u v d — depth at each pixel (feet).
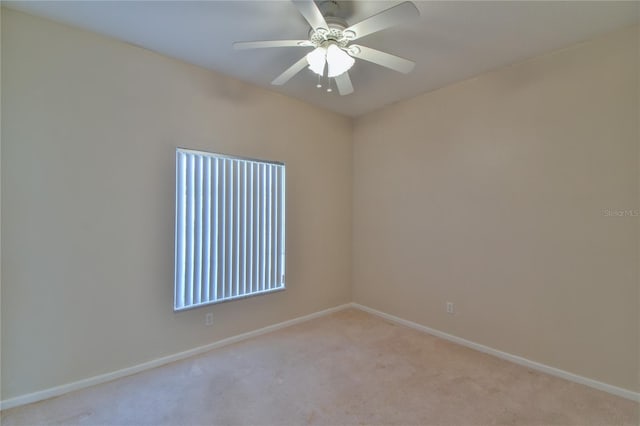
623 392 7.02
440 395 7.10
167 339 8.58
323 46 6.37
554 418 6.35
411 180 11.35
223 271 9.63
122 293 7.89
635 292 6.94
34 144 6.79
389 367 8.36
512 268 8.79
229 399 6.91
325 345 9.72
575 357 7.70
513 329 8.75
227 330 9.77
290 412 6.50
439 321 10.46
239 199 10.01
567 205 7.83
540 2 6.22
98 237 7.55
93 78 7.45
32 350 6.77
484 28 7.11
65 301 7.14
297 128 11.55
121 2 6.34
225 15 6.76
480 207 9.46
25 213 6.70
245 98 10.12
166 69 8.54
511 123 8.80
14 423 6.10
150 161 8.28
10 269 6.56
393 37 7.48
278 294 11.05
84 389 7.25
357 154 13.37
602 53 7.32
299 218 11.68
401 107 11.68
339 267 13.06
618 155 7.13
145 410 6.53
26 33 6.69
